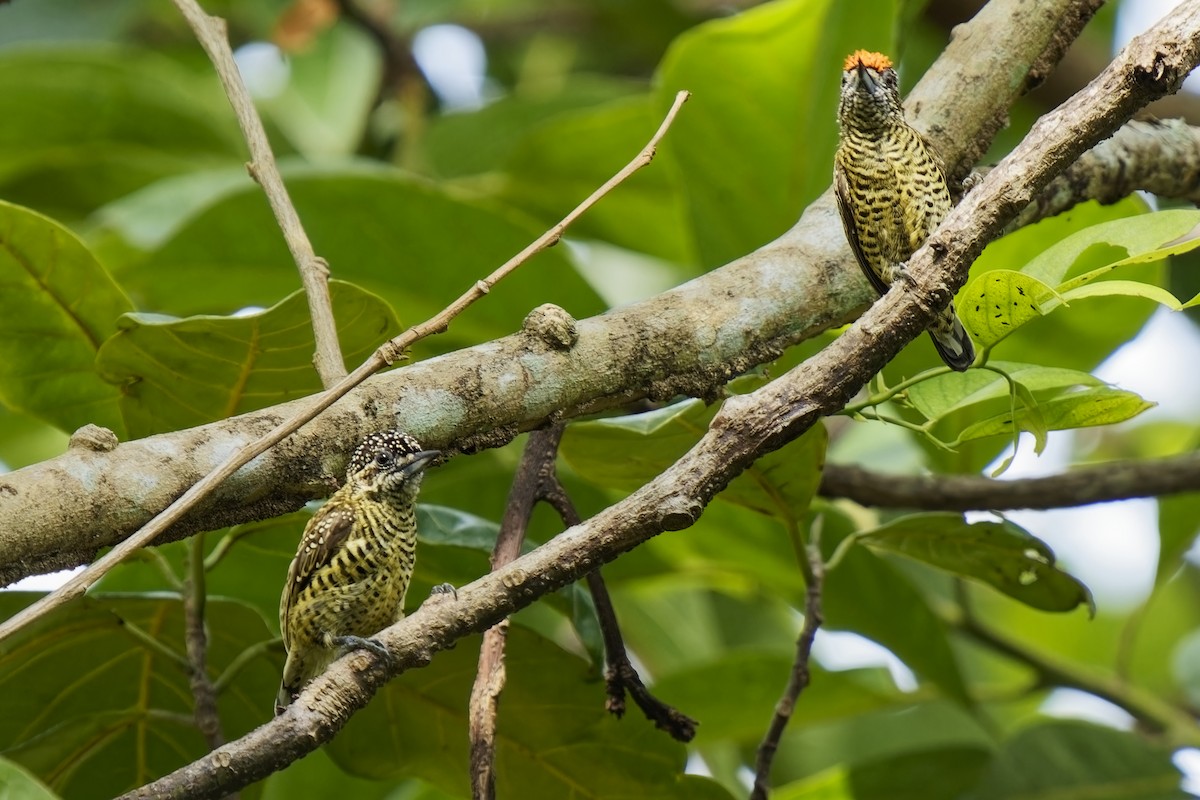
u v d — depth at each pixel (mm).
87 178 14648
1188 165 9312
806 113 10445
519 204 13930
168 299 11641
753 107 10500
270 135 15016
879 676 11820
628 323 6887
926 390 7383
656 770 8523
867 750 13805
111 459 5824
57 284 7629
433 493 11461
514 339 6715
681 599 14492
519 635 8000
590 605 8281
